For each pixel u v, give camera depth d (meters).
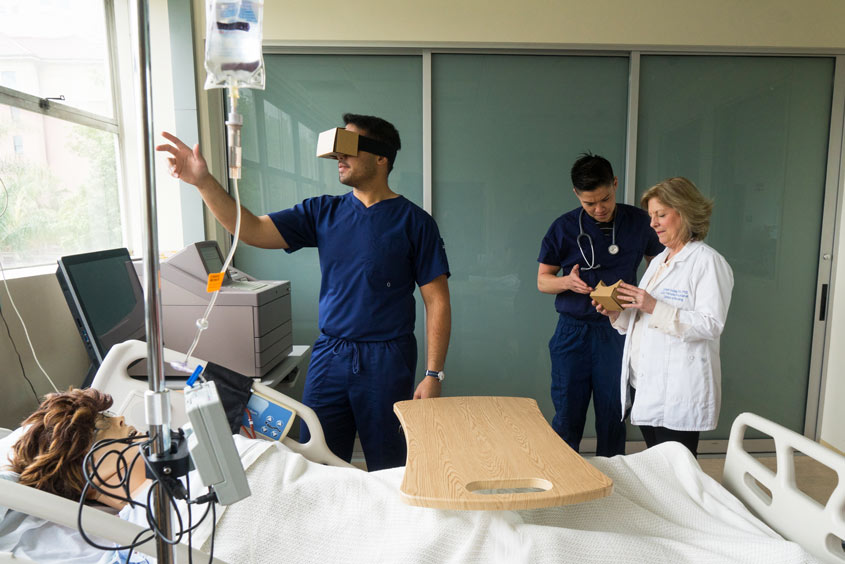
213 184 1.52
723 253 2.85
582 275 2.21
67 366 1.91
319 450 1.51
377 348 1.75
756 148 2.79
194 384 0.62
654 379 1.74
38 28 1.91
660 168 2.79
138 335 1.92
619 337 2.14
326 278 1.81
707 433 2.95
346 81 2.71
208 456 0.55
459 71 2.72
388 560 0.98
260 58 0.65
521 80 2.73
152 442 0.57
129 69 2.45
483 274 2.85
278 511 1.08
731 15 2.66
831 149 2.78
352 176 1.70
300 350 2.41
